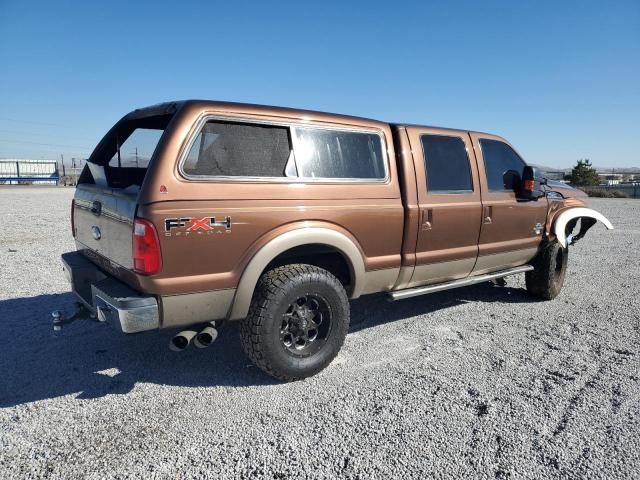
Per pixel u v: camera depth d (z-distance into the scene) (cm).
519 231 543
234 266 329
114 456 263
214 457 262
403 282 445
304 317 362
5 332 452
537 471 252
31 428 290
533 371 379
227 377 365
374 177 409
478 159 500
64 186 4741
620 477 247
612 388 349
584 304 586
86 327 469
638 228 1493
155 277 302
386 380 361
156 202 297
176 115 315
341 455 264
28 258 800
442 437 282
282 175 352
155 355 406
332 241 371
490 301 595
